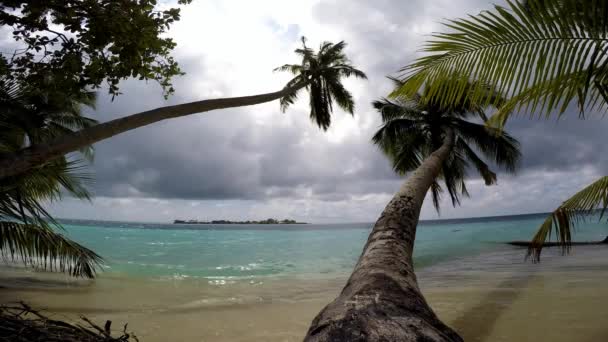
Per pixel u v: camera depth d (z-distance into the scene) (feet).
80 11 17.71
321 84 70.54
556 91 12.96
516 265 44.52
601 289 26.43
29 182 24.54
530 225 170.81
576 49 12.57
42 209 23.85
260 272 46.16
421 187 21.01
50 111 21.09
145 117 20.24
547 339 17.35
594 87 13.44
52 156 17.21
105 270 45.32
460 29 14.78
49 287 32.17
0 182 21.95
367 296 6.07
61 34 17.35
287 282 37.91
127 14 18.31
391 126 59.72
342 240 116.47
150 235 142.00
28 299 27.40
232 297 29.96
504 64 14.30
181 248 83.41
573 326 18.79
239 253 72.69
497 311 22.45
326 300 28.22
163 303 27.61
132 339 19.10
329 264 54.13
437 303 25.23
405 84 17.88
